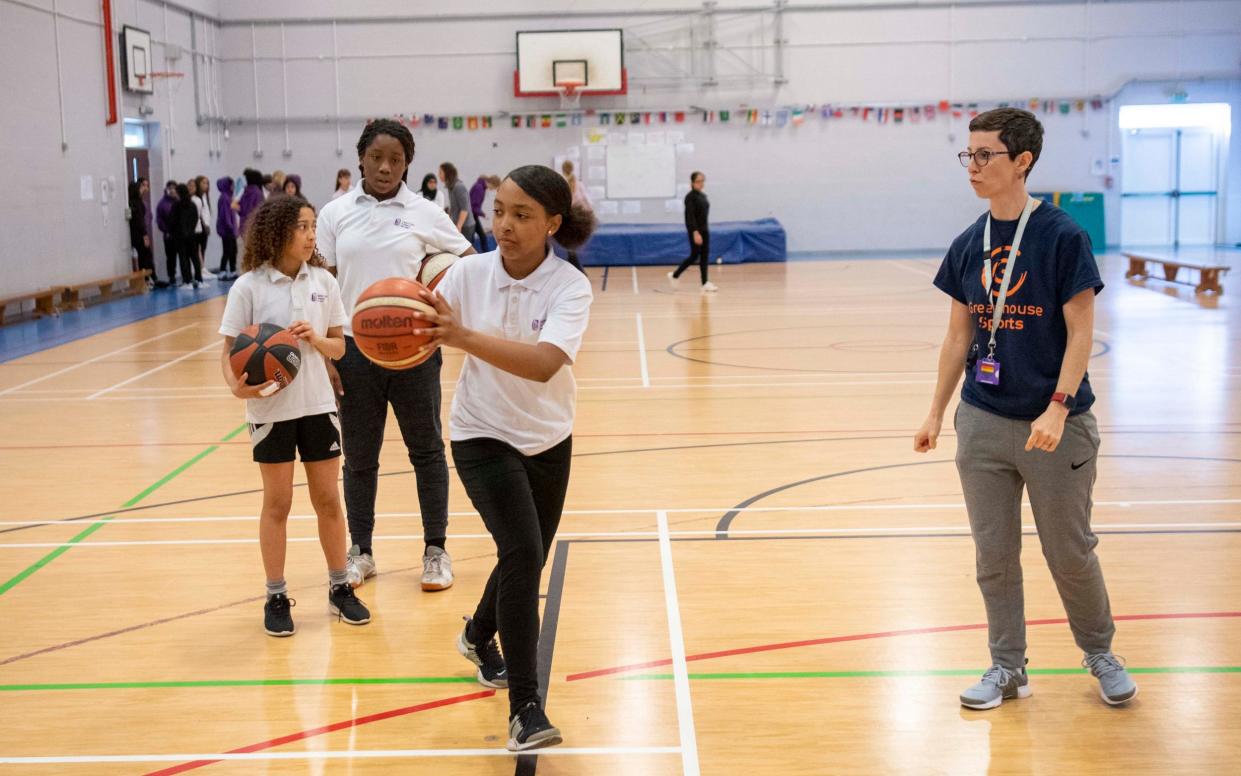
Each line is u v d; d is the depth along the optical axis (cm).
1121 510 516
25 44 1366
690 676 350
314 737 314
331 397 402
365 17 2083
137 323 1300
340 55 2091
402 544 493
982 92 2125
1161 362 927
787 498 552
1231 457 612
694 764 295
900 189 2156
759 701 332
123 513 541
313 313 402
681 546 480
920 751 301
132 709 333
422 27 2091
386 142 429
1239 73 2125
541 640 379
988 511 325
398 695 342
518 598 299
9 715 329
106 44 1586
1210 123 2159
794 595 418
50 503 559
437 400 441
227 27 2067
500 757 301
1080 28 2109
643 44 2106
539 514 323
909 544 477
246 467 631
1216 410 736
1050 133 2141
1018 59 2119
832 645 372
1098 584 327
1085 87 2125
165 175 1808
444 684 350
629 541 488
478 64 2106
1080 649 364
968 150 316
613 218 2158
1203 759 295
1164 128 2164
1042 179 2161
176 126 1856
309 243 401
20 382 920
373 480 449
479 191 1770
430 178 1473
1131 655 360
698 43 2111
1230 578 427
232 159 2100
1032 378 313
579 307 301
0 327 1277
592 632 386
